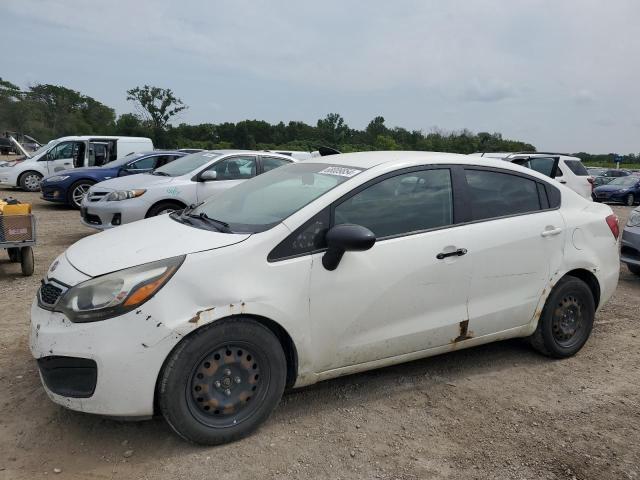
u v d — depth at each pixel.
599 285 4.51
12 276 6.71
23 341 4.46
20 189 19.30
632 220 7.12
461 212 3.84
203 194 8.84
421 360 4.34
